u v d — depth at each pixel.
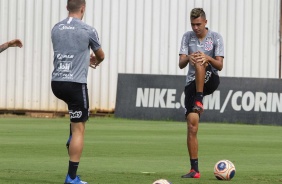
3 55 74.19
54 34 24.05
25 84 74.38
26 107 74.44
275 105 65.25
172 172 28.39
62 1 74.06
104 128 55.69
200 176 27.14
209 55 26.86
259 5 75.00
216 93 66.25
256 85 65.81
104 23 74.25
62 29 23.95
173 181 25.41
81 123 23.94
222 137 48.97
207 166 31.25
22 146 39.31
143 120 67.56
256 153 37.72
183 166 30.81
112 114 74.19
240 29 74.88
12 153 35.47
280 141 46.06
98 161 32.44
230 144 43.22
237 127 60.38
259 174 28.00
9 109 74.44
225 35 74.75
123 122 63.78
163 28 74.50
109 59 74.38
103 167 29.94
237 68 75.00
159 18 74.50
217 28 74.62
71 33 23.84
